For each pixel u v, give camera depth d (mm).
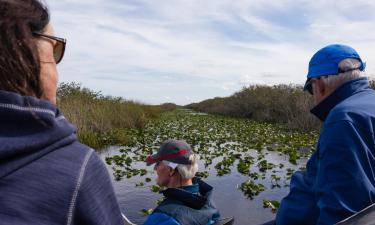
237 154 11523
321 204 2006
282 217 2416
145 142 14922
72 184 950
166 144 2812
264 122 24094
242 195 7242
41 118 929
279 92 25359
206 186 2826
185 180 2756
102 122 15672
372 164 2000
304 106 18891
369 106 2113
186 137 16734
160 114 39500
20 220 875
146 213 6281
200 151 12664
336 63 2348
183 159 2736
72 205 947
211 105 50469
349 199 1941
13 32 942
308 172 2385
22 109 906
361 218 1811
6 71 918
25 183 901
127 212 6422
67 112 14125
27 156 916
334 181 1978
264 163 9805
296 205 2357
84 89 19875
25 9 993
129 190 7723
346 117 2045
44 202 912
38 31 1029
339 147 2000
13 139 885
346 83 2334
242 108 31141
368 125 2025
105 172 1061
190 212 2463
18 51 936
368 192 1937
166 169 2781
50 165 942
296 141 14297
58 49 1110
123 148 13539
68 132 1008
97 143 13367
